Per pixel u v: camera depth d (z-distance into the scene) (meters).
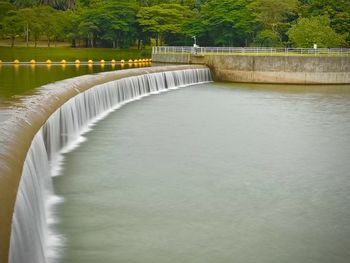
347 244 14.23
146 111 36.28
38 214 15.28
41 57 79.88
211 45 88.94
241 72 60.09
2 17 85.62
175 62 65.38
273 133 29.23
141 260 13.05
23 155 14.70
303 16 78.56
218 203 17.30
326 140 27.53
